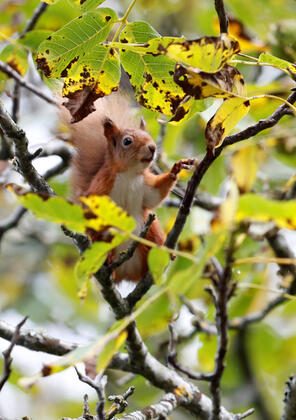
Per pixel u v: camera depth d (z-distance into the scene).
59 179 12.77
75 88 6.84
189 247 9.45
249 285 6.47
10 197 15.40
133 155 8.88
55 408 14.57
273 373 14.26
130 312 7.54
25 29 10.80
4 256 15.43
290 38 11.70
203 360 11.45
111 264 7.19
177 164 8.94
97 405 6.80
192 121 13.51
